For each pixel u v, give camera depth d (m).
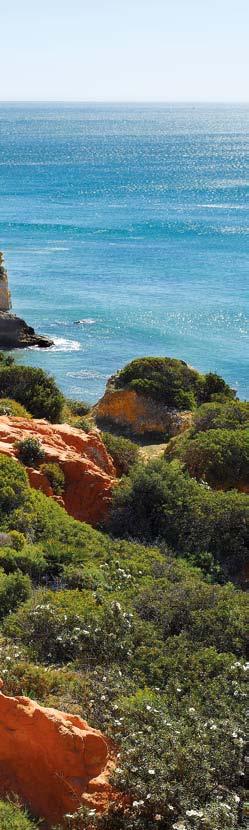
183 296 75.25
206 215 130.75
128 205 144.62
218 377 39.94
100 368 55.50
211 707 10.76
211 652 12.73
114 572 16.62
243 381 53.28
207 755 9.27
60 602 14.31
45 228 115.50
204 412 30.20
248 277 83.00
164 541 20.09
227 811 8.45
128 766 8.91
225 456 24.98
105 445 27.70
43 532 18.69
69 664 12.30
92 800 8.79
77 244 102.69
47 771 9.12
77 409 39.16
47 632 13.07
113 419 37.22
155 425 36.59
